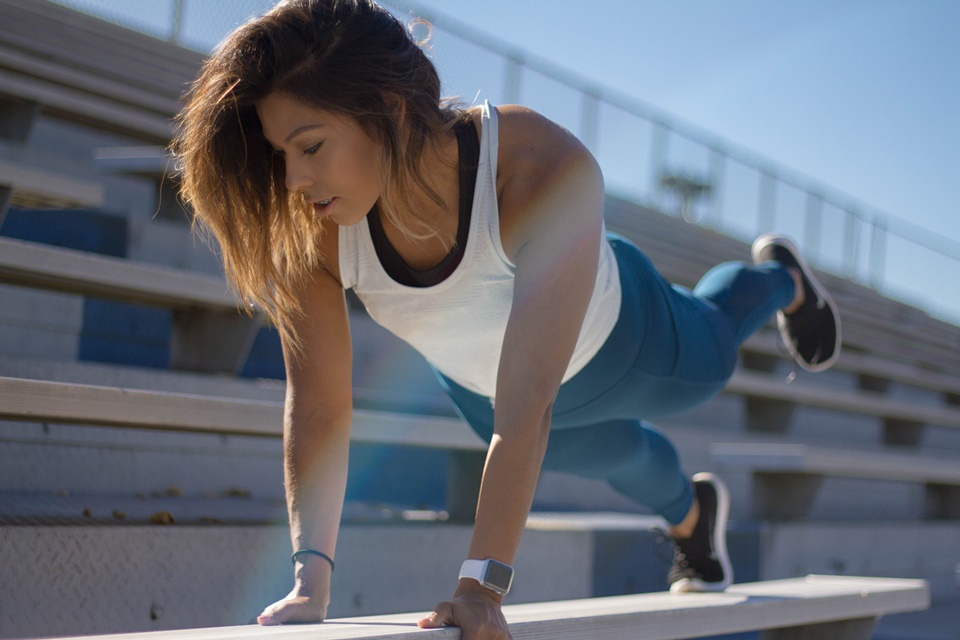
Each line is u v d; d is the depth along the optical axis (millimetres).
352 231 1259
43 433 2279
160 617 1729
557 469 1845
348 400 1308
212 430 1820
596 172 1232
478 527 1069
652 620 1364
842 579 2277
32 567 1560
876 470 4387
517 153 1215
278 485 2812
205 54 6398
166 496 2428
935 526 4836
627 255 1606
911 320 11938
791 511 4156
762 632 2256
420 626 973
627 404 1637
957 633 3279
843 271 11781
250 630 951
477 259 1232
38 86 4828
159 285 2848
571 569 2729
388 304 1333
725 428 6441
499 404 1127
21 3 5398
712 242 10289
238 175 1142
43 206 3281
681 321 1665
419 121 1125
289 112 1053
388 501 3766
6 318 3221
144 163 5078
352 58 1057
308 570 1169
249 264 1192
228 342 3186
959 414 7293
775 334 7426
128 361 4094
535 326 1138
